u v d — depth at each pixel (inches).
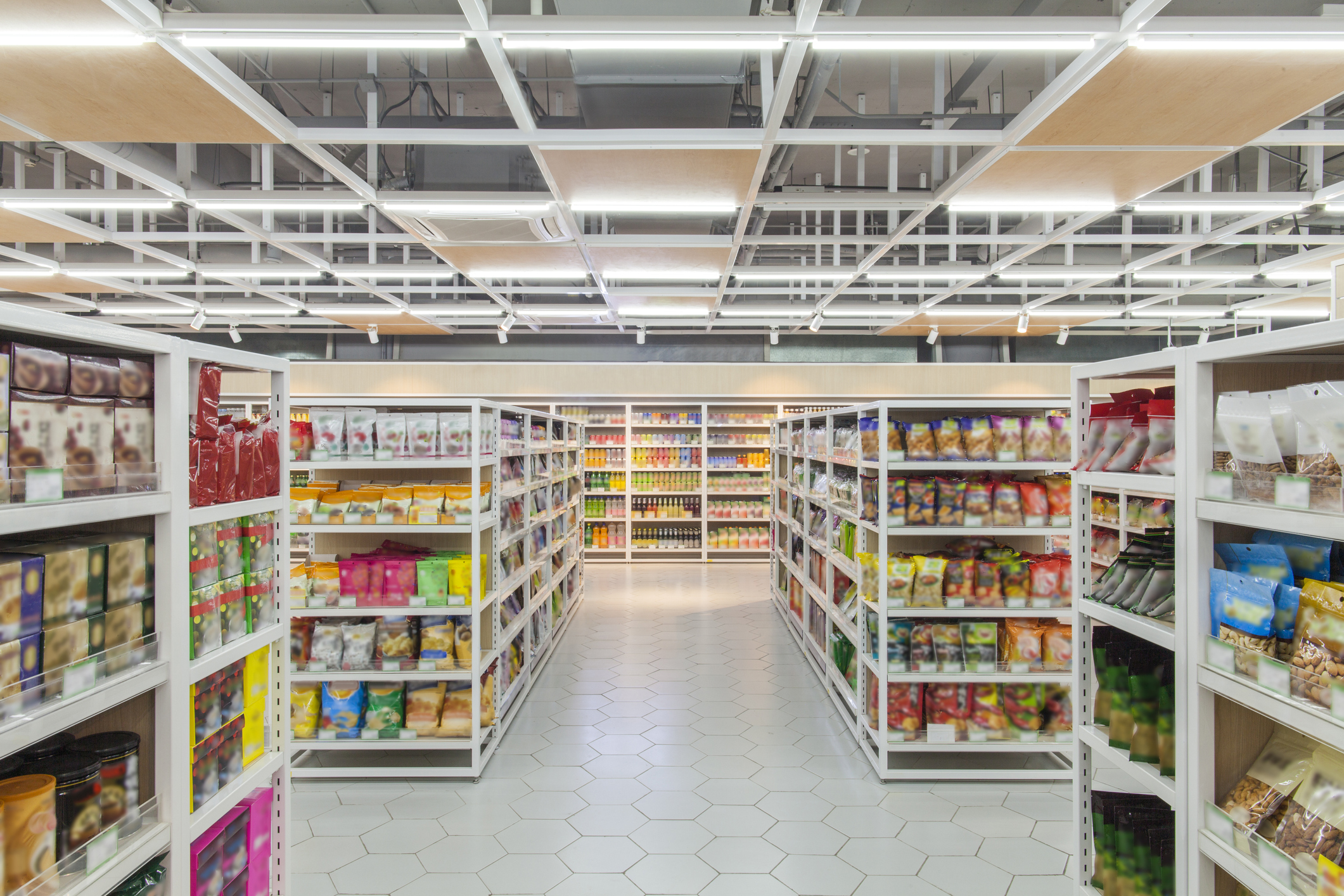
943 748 148.5
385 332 412.5
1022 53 203.9
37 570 55.0
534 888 113.1
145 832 64.7
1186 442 68.4
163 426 68.7
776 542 328.5
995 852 123.7
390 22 110.3
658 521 451.5
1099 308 335.0
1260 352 61.1
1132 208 195.2
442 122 175.2
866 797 143.5
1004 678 146.8
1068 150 154.0
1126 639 82.2
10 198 180.9
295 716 153.8
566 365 429.4
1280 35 110.4
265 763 86.3
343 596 151.1
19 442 54.8
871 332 451.5
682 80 149.1
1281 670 56.9
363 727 154.6
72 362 60.3
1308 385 57.6
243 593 83.4
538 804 140.6
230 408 338.6
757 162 159.0
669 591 355.3
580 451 335.3
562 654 245.6
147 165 202.1
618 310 337.1
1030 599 148.5
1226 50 114.8
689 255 232.5
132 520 71.6
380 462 151.9
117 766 63.6
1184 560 68.2
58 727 54.1
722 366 430.0
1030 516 149.2
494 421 167.9
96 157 158.4
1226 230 215.2
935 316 350.6
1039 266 261.0
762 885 114.2
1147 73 122.2
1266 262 267.1
